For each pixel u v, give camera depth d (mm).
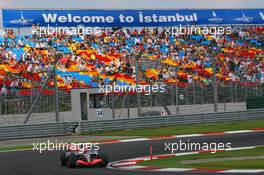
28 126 51750
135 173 23766
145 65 72750
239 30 88375
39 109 55906
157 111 60281
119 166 28328
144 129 56281
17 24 76125
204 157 31672
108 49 76812
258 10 89750
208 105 62688
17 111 54875
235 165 26031
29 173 25609
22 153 38250
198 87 62500
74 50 74938
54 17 78062
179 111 61125
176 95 58844
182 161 29875
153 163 29453
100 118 60344
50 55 72312
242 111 62500
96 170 25812
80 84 66938
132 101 61219
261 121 60812
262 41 87750
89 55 74250
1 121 53875
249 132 49781
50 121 56469
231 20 87750
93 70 70750
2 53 70688
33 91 56125
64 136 52625
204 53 80375
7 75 65500
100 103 60625
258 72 79125
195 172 23672
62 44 75938
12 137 50844
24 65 68250
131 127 56031
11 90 58969
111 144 43219
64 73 68312
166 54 78125
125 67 71750
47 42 75562
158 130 54469
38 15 77375
